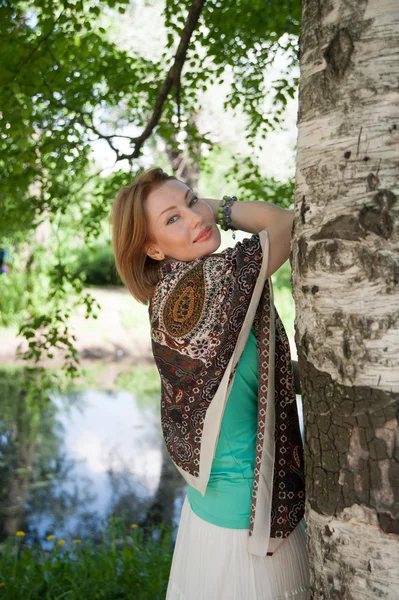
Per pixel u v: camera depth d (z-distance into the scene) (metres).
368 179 1.47
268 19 4.70
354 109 1.49
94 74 5.21
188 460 1.83
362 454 1.50
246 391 1.87
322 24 1.56
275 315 1.86
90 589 3.49
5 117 4.02
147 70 5.48
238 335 1.77
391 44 1.47
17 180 4.97
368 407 1.49
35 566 3.81
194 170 10.48
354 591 1.53
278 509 1.81
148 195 1.89
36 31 4.99
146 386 11.39
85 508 6.11
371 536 1.50
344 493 1.54
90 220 5.78
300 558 1.87
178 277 1.83
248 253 1.76
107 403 10.17
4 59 4.41
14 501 6.25
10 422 8.95
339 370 1.53
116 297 15.84
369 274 1.47
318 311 1.56
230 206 1.97
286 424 1.84
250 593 1.79
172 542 4.58
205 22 4.90
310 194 1.58
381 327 1.46
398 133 1.45
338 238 1.51
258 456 1.78
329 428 1.56
